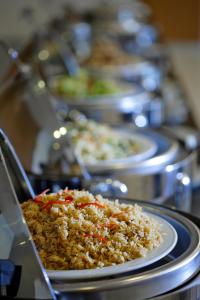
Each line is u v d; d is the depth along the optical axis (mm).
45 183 1744
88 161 1903
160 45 5105
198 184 2199
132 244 1156
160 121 3314
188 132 3287
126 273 1102
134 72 3867
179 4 8023
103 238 1146
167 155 1941
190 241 1237
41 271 1025
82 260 1117
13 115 1903
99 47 4102
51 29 3781
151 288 1079
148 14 5996
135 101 3027
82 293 1041
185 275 1132
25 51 2633
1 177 1111
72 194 1236
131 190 1857
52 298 1008
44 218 1176
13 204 1095
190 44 7770
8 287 1020
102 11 5664
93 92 3029
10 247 1063
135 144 2074
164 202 1894
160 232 1258
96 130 2137
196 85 5254
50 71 3250
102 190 1745
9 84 1948
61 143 1854
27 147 1845
